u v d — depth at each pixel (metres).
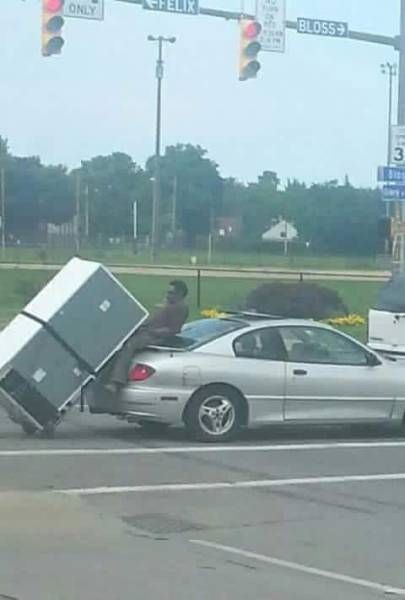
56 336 19.05
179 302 19.67
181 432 20.34
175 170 164.00
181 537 12.59
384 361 20.38
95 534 12.65
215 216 160.75
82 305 19.14
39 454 17.77
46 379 19.03
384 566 11.44
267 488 15.59
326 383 19.77
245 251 132.12
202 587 10.45
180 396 19.02
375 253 122.69
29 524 13.09
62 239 143.88
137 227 159.38
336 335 20.20
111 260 99.50
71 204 162.38
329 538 12.68
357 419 20.00
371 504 14.65
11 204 159.62
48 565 11.17
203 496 14.94
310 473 16.80
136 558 11.56
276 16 29.67
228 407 19.33
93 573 10.88
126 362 19.12
